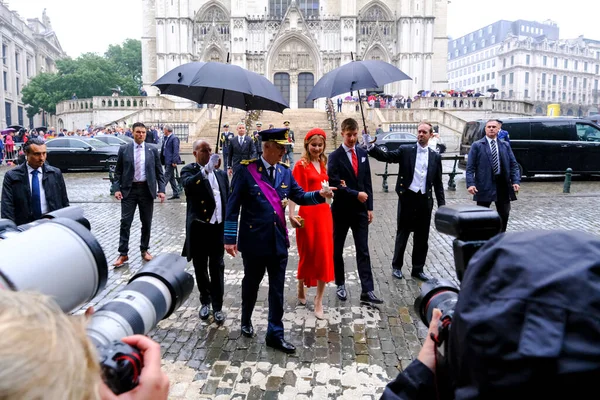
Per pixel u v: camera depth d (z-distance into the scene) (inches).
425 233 262.4
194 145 211.3
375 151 249.3
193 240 206.5
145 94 1758.1
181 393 150.0
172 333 195.8
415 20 1856.5
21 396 26.5
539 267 34.5
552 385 31.1
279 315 181.8
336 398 147.6
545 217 424.8
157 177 304.3
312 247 205.6
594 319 31.4
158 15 1860.2
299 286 227.0
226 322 207.6
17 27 2578.7
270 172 183.6
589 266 33.4
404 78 247.0
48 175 227.1
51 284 51.1
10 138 1113.4
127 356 42.4
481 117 1530.5
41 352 28.1
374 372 163.5
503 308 33.9
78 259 55.1
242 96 239.1
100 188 639.1
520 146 652.1
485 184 287.3
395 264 268.8
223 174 211.9
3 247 51.6
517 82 4323.3
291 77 1904.5
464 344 35.7
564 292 32.5
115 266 287.9
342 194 228.5
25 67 2743.6
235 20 1860.2
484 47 4832.7
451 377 39.4
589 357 30.5
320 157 223.9
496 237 40.3
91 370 31.6
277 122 1444.4
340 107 1534.2
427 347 54.1
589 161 653.9
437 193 261.3
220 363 169.8
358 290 247.8
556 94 4488.2
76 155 843.4
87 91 2421.3
